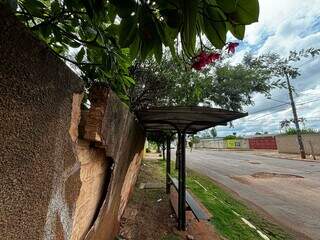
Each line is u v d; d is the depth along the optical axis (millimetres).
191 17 856
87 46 1842
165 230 4043
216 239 3816
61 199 966
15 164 647
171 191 6734
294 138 25141
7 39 567
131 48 1168
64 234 1016
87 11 1246
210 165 15578
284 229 4711
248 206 6176
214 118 3617
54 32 1605
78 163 1114
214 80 8672
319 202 6723
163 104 7113
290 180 10117
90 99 1356
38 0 1713
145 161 15297
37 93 708
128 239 3598
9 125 608
